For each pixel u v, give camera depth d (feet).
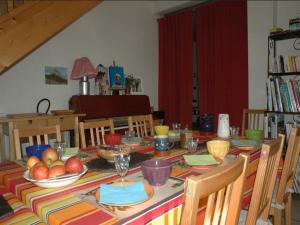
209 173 2.12
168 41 14.37
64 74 11.25
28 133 5.61
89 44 12.00
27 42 8.61
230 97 12.13
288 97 8.84
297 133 4.79
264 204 4.08
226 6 12.05
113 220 2.48
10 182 3.65
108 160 4.49
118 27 13.12
